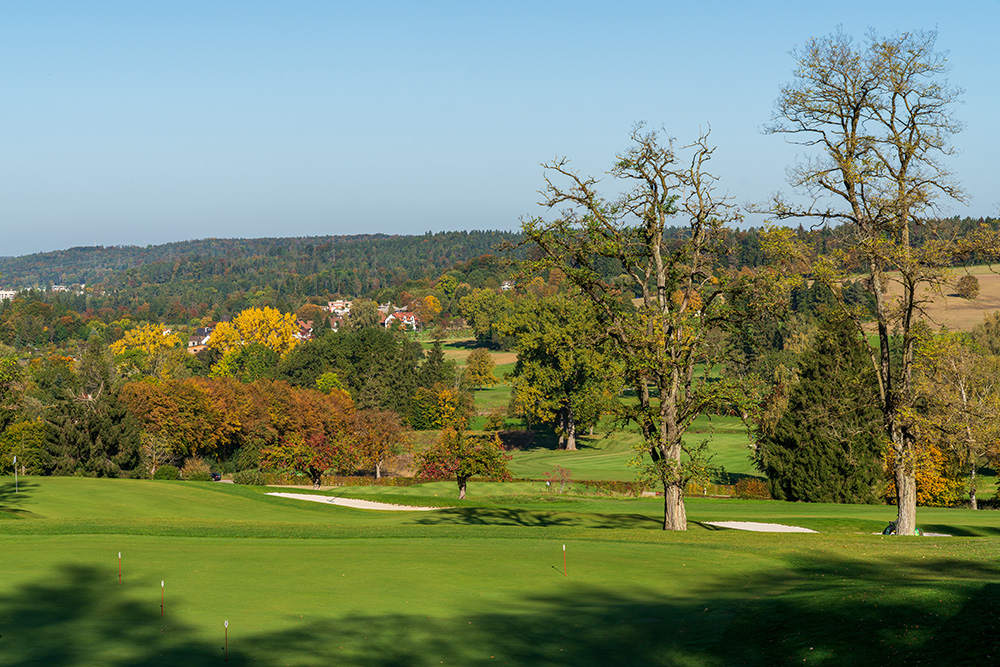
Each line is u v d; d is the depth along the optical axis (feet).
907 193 104.99
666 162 106.73
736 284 107.04
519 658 46.91
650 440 106.11
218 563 73.10
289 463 227.40
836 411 173.17
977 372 149.18
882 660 45.65
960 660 44.11
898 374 115.24
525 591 64.08
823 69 111.86
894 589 58.18
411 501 175.83
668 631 53.36
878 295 111.75
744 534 99.71
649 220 107.76
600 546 86.69
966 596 54.70
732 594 63.31
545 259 109.91
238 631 50.67
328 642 48.55
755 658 48.03
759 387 112.37
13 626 50.98
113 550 78.74
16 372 283.18
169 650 46.16
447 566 73.41
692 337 104.63
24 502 134.21
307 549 82.48
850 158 109.60
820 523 133.49
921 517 139.64
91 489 154.61
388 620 54.08
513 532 100.73
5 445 258.78
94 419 267.39
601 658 47.73
